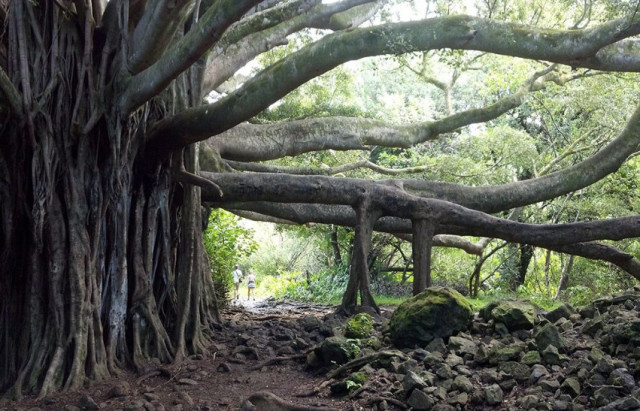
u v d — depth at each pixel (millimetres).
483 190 13375
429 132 15023
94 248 9133
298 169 15984
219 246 16875
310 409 7180
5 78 8320
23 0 8773
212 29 7375
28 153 8922
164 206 10297
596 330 8164
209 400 7895
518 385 7105
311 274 27641
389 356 8055
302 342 9711
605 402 6227
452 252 25281
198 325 10312
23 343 8820
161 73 8117
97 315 9039
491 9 13039
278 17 10867
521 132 21531
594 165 13570
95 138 9219
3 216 8898
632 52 9914
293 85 9109
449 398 6938
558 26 14188
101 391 8383
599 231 12047
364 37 9008
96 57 9336
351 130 14297
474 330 8852
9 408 7891
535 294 21844
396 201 11789
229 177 11156
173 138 9672
